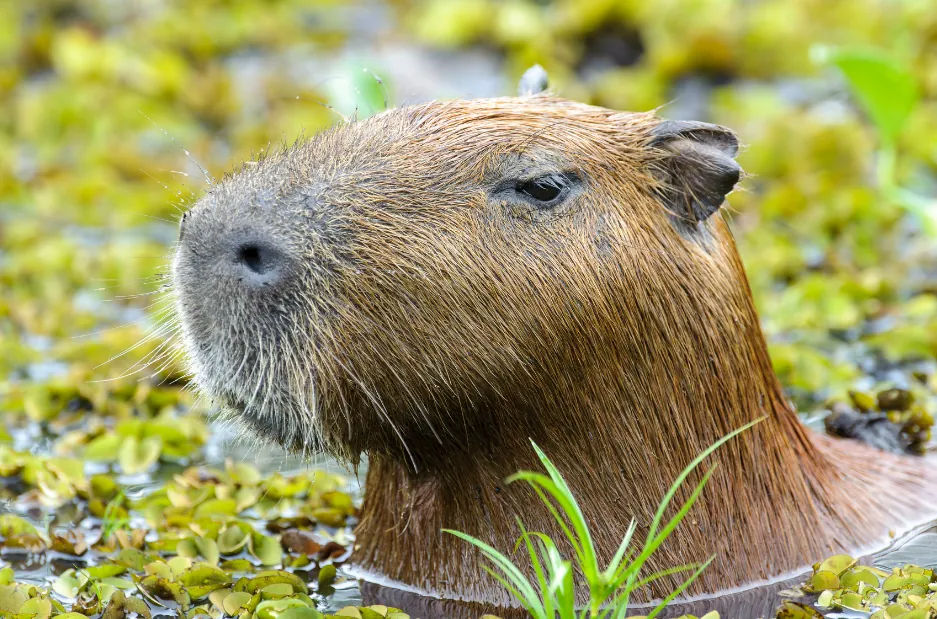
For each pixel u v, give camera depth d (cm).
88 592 768
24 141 1923
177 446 1023
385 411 721
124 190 1689
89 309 1356
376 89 1238
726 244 784
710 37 2033
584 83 2073
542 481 653
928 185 1670
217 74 1992
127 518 885
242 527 852
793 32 2117
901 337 1160
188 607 753
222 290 697
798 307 1249
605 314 732
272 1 2477
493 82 2027
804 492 805
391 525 799
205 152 1792
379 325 705
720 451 767
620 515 752
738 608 750
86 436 1031
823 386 1092
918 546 816
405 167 723
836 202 1509
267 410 714
